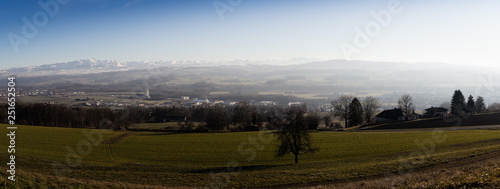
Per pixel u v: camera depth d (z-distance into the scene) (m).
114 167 37.22
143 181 28.83
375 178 26.31
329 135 65.94
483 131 63.12
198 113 103.56
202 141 60.31
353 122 100.69
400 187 20.12
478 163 26.81
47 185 22.47
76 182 24.23
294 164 36.94
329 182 26.33
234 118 89.62
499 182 16.69
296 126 41.03
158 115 99.44
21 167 35.56
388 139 57.94
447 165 28.92
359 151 47.44
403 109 107.56
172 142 59.22
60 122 84.38
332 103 102.62
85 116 86.56
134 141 59.84
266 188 25.89
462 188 17.23
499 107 110.12
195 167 37.03
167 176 30.64
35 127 72.31
